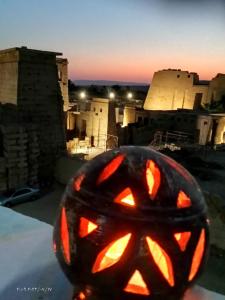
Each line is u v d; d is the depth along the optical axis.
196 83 58.94
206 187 17.14
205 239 2.07
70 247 2.04
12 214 4.33
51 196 22.09
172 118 41.31
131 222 1.87
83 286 2.05
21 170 22.72
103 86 102.56
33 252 3.41
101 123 41.53
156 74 62.62
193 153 26.70
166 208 1.91
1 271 3.07
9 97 25.52
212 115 38.72
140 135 40.38
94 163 2.21
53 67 26.22
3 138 22.39
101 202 1.96
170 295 1.96
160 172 2.05
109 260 1.92
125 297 1.92
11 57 25.03
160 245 1.86
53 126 26.25
